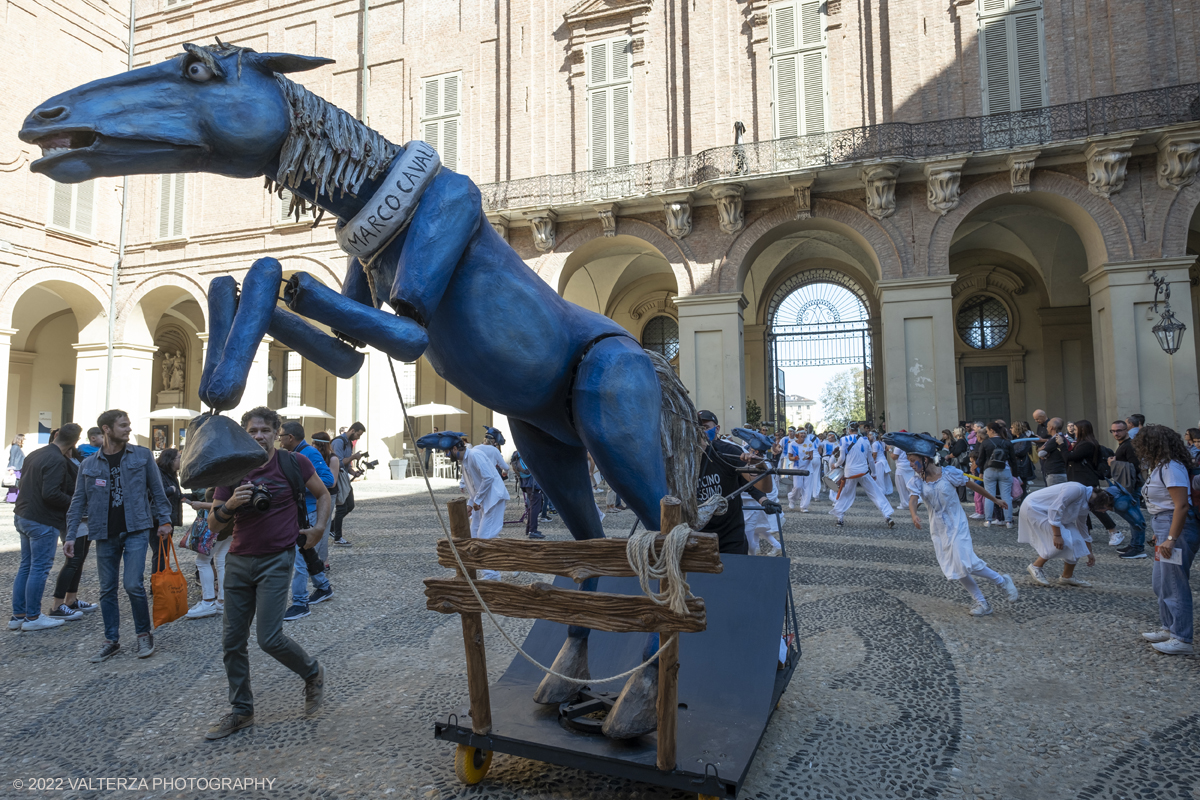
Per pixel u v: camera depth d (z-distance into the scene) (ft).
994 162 53.57
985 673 14.12
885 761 10.36
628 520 39.65
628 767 8.59
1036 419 40.78
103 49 81.05
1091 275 52.90
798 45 61.05
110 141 6.68
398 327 7.47
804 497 43.75
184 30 82.69
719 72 62.95
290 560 12.44
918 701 12.66
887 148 55.83
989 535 32.73
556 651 12.16
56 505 19.39
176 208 80.38
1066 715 12.02
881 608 19.27
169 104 6.93
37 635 18.51
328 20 78.23
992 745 10.89
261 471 12.42
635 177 63.77
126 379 79.61
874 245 56.44
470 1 73.46
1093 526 35.91
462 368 8.83
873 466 46.44
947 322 54.08
